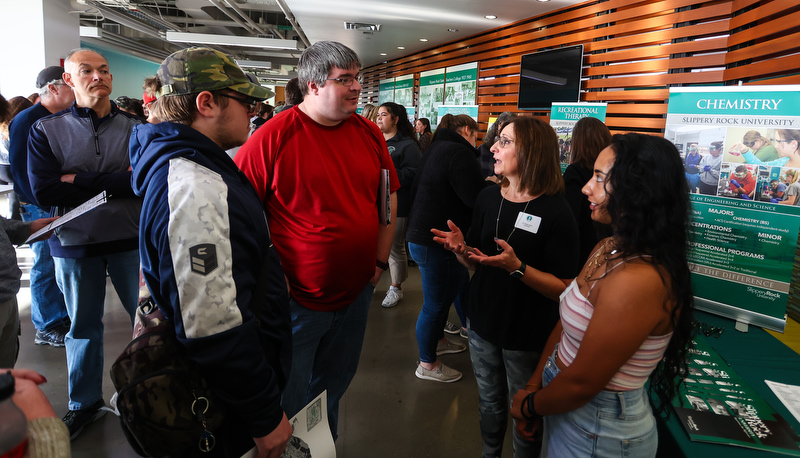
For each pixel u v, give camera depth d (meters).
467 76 8.91
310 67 1.45
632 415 1.02
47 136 1.97
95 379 2.13
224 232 0.90
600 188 1.07
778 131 2.06
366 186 1.62
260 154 1.46
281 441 1.00
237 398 0.92
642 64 5.06
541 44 6.82
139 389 0.87
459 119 3.25
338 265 1.54
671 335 1.02
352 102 1.47
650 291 0.93
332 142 1.53
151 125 1.00
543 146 1.51
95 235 2.01
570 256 1.50
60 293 2.91
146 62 20.73
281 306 1.10
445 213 2.38
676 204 0.96
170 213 0.87
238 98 1.08
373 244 1.65
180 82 1.02
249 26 12.05
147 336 0.92
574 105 4.89
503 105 7.92
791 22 3.02
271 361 1.07
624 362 0.98
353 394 2.52
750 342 1.97
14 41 7.15
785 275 2.06
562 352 1.14
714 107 2.24
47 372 2.59
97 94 2.02
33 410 0.68
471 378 2.71
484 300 1.60
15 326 1.66
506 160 1.55
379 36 9.65
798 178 2.01
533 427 1.24
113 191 2.02
